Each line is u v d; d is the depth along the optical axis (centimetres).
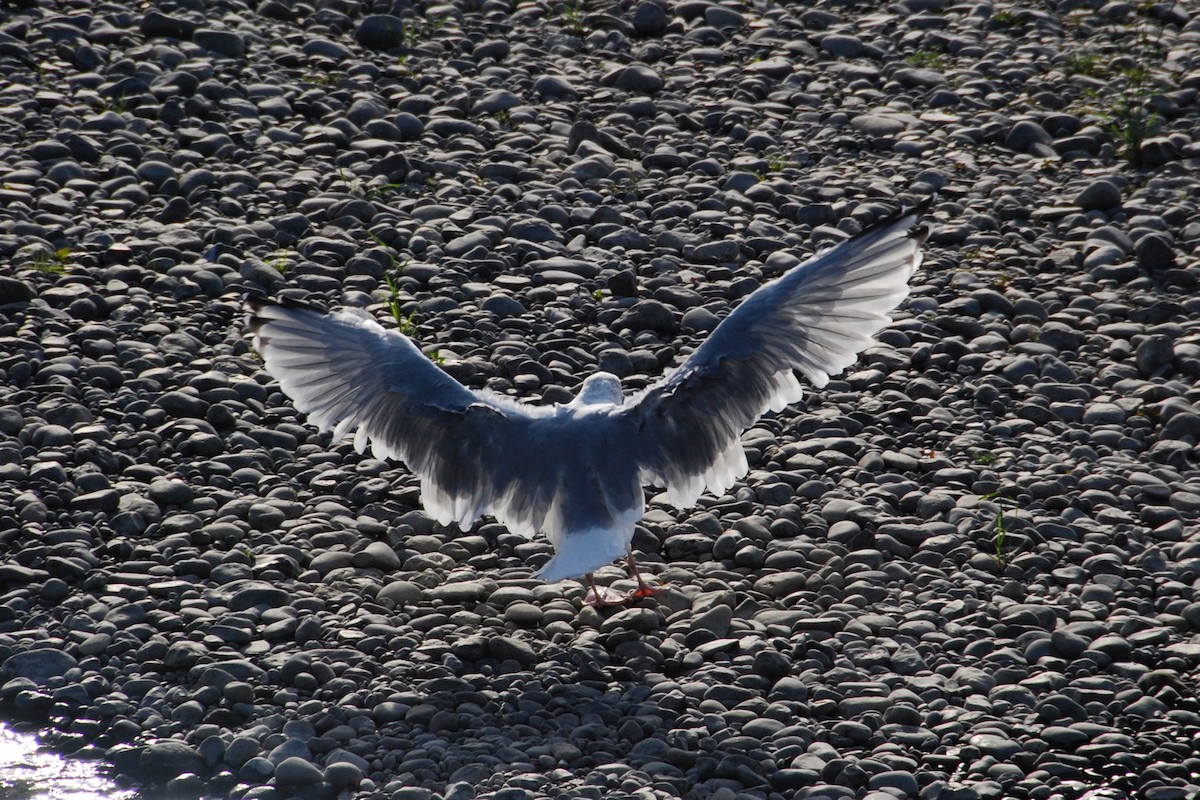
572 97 2008
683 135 1905
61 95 1897
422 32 2203
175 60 2005
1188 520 1208
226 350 1426
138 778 935
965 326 1506
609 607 1098
